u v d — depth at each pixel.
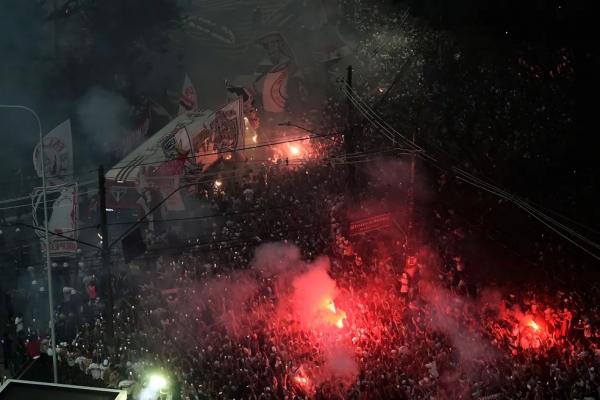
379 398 25.34
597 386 24.06
